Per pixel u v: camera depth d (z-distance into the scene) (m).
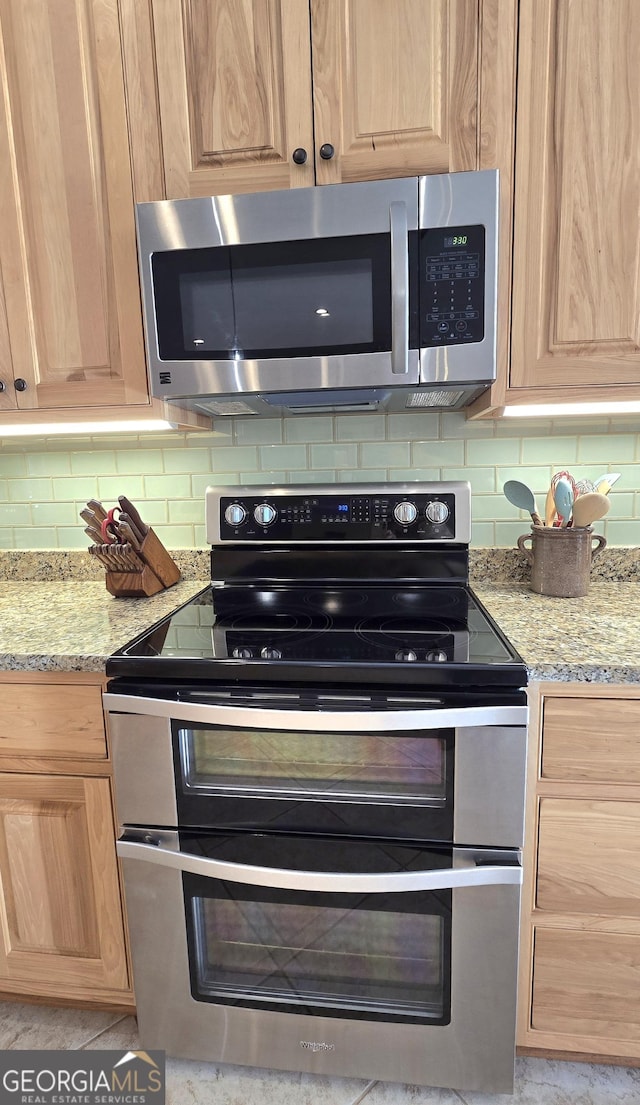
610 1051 1.09
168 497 1.67
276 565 1.50
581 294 1.12
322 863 1.02
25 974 1.24
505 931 1.00
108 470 1.68
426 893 1.00
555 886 1.04
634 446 1.49
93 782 1.12
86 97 1.18
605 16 1.04
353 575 1.47
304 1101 1.12
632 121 1.06
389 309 1.11
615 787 1.00
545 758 1.00
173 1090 1.15
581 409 1.25
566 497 1.33
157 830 1.06
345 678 0.96
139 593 1.49
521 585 1.52
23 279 1.26
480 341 1.10
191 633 1.16
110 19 1.15
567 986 1.08
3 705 1.12
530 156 1.09
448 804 0.97
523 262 1.12
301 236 1.11
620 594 1.40
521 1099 1.11
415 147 1.10
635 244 1.10
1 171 1.23
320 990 1.10
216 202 1.13
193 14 1.12
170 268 1.17
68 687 1.09
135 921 1.10
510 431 1.52
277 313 1.15
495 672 0.94
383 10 1.07
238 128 1.14
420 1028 1.06
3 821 1.17
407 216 1.08
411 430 1.56
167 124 1.16
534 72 1.07
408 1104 1.11
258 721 0.95
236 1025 1.12
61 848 1.16
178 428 1.49
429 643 1.07
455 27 1.07
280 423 1.60
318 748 1.00
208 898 1.08
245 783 1.03
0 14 1.17
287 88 1.11
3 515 1.74
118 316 1.25
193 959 1.10
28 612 1.37
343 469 1.60
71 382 1.29
